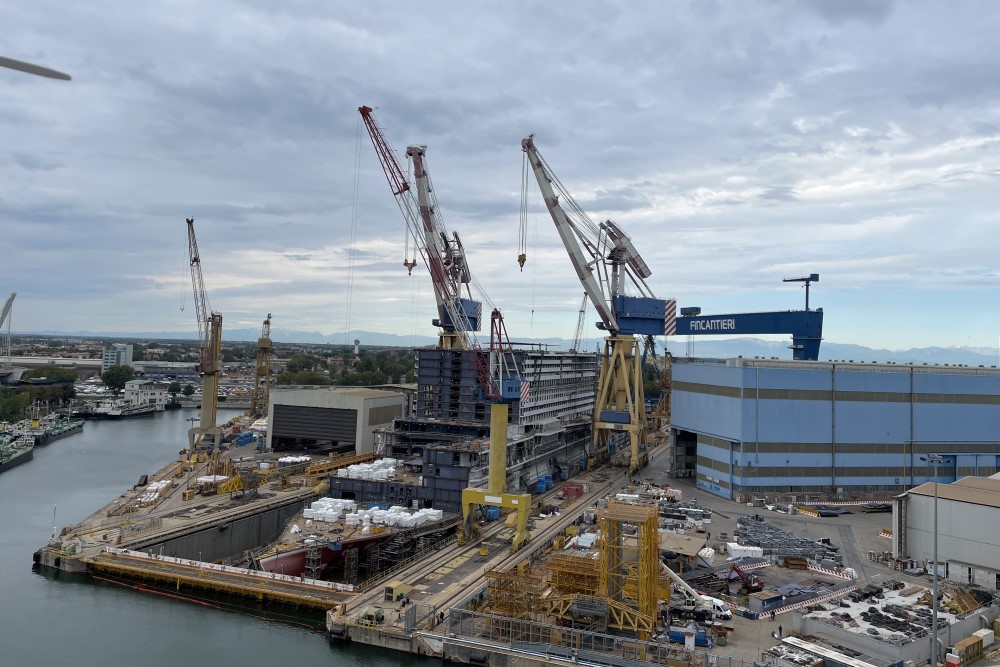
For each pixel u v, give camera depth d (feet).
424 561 355.97
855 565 350.64
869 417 515.50
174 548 388.37
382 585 321.73
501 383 475.72
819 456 508.53
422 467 469.16
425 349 603.67
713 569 326.85
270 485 535.60
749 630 266.36
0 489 575.79
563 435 634.84
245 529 441.27
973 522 321.52
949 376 527.81
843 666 224.74
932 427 524.11
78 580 353.10
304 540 378.73
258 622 305.32
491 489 440.86
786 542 377.91
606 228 630.74
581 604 266.36
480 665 256.52
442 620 281.95
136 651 277.85
